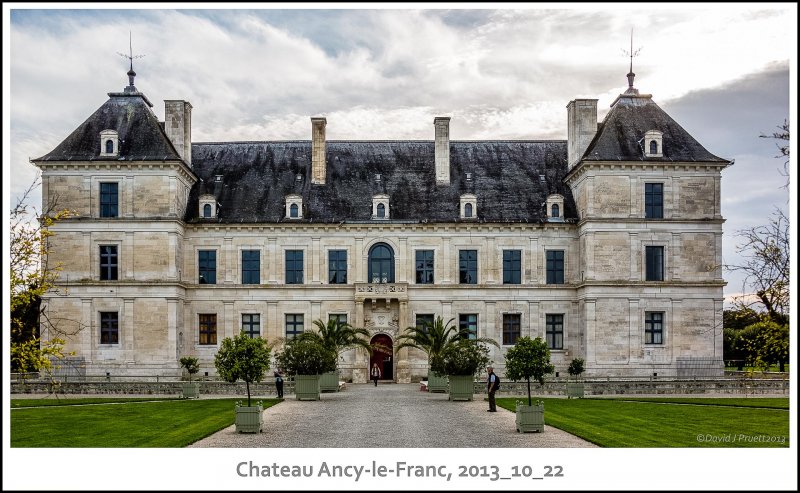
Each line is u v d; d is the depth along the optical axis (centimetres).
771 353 2847
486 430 2841
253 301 5772
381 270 5862
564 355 5738
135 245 5481
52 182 5491
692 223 5534
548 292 5797
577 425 2966
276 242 5825
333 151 6294
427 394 4534
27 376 5159
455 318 5794
